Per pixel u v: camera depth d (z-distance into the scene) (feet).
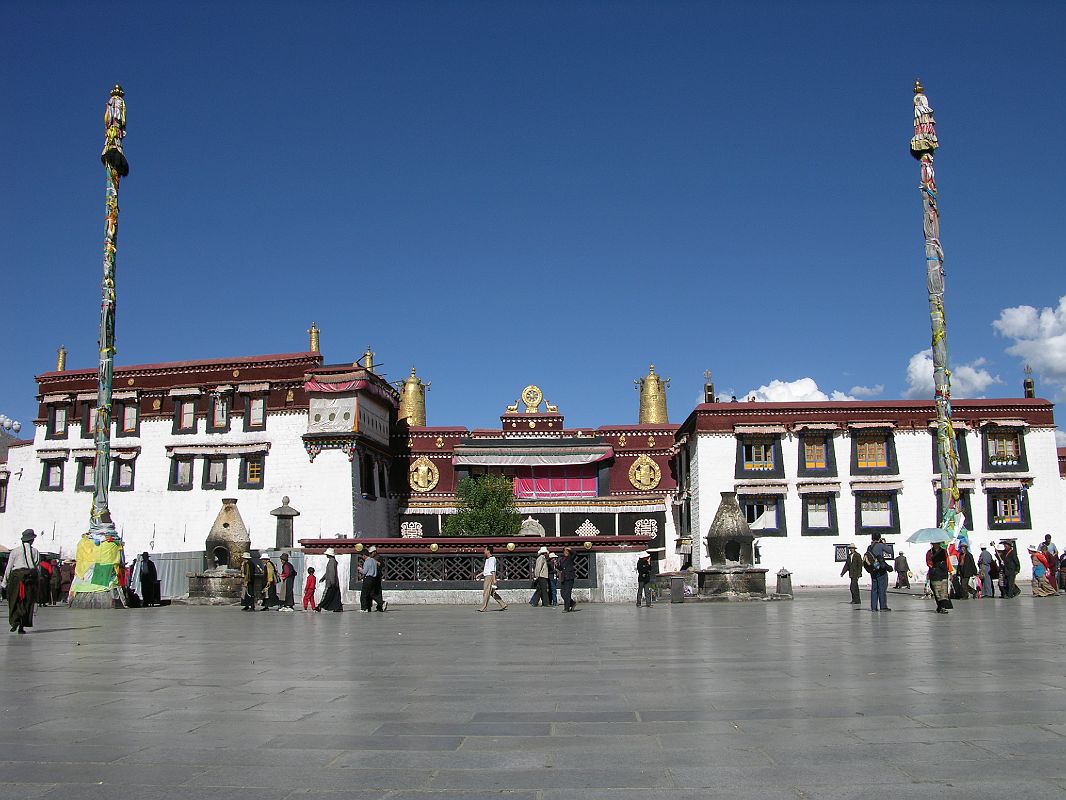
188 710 31.37
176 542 158.92
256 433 159.63
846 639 55.16
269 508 155.84
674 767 23.03
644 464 177.78
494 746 25.50
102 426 105.50
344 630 66.95
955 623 67.31
